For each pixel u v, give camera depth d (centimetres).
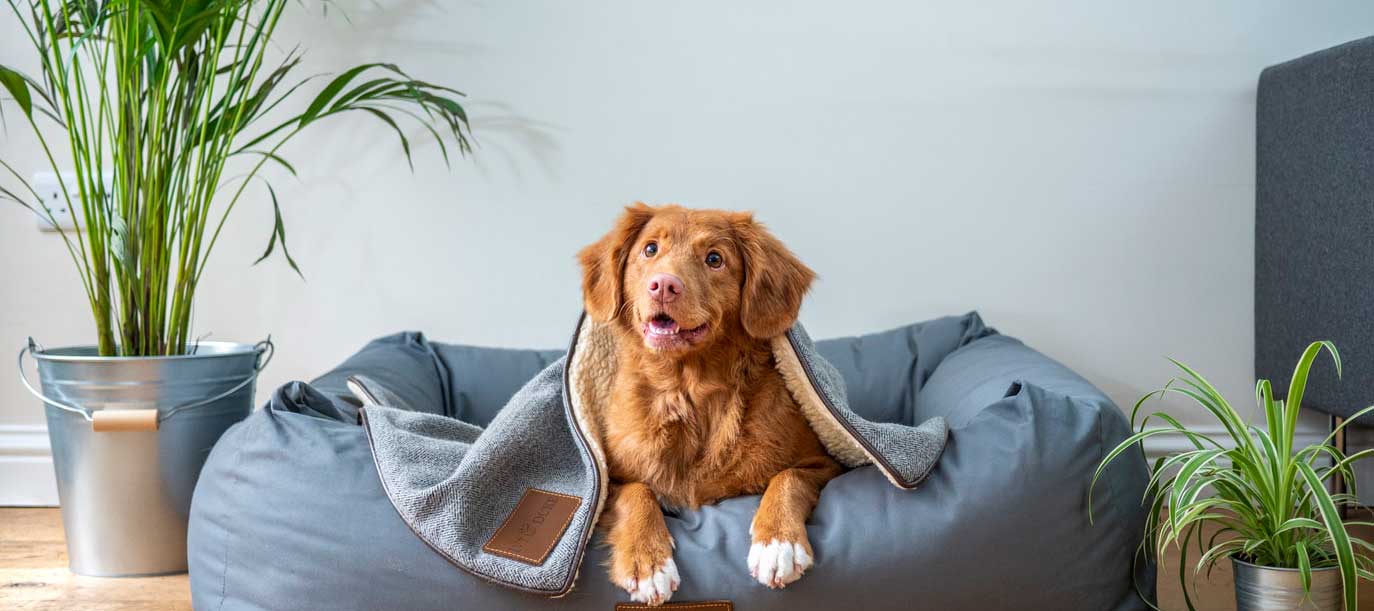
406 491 154
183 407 202
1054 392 180
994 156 270
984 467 160
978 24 267
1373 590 189
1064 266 272
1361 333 221
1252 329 271
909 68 268
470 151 267
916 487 158
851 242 271
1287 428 152
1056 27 267
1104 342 273
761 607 147
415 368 236
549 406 174
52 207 262
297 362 272
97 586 198
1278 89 253
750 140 269
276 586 157
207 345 234
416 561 152
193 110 218
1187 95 268
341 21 265
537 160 270
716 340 165
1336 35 266
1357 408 224
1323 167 234
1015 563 156
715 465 168
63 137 263
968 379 221
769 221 271
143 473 201
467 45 267
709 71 268
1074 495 161
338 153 268
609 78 268
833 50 267
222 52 263
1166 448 270
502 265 272
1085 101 268
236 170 267
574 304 272
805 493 160
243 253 268
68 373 198
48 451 265
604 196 270
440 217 270
